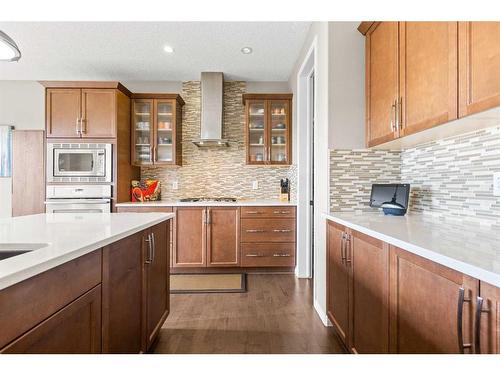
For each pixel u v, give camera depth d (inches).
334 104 84.3
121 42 119.9
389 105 69.0
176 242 134.4
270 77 157.0
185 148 161.3
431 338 36.1
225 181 161.3
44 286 31.8
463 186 61.3
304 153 131.7
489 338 27.3
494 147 53.5
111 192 131.7
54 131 130.0
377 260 51.0
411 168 80.0
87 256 40.6
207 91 149.7
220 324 85.4
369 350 54.3
